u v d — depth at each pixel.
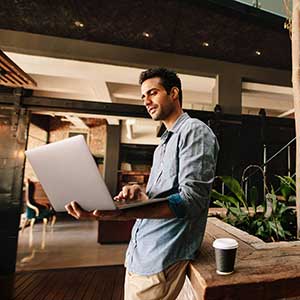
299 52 1.46
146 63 3.06
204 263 0.86
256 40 3.23
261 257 0.92
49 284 2.37
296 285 0.78
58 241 4.01
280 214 1.54
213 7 2.85
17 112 2.63
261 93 4.20
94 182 0.68
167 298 0.85
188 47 3.17
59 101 2.70
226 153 3.00
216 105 3.12
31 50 2.76
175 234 0.85
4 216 2.59
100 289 2.28
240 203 1.81
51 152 0.69
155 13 2.85
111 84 4.41
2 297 2.10
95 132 7.22
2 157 2.63
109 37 2.96
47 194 0.75
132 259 0.92
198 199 0.76
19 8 2.64
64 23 2.79
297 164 1.44
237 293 0.72
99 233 3.88
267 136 3.13
